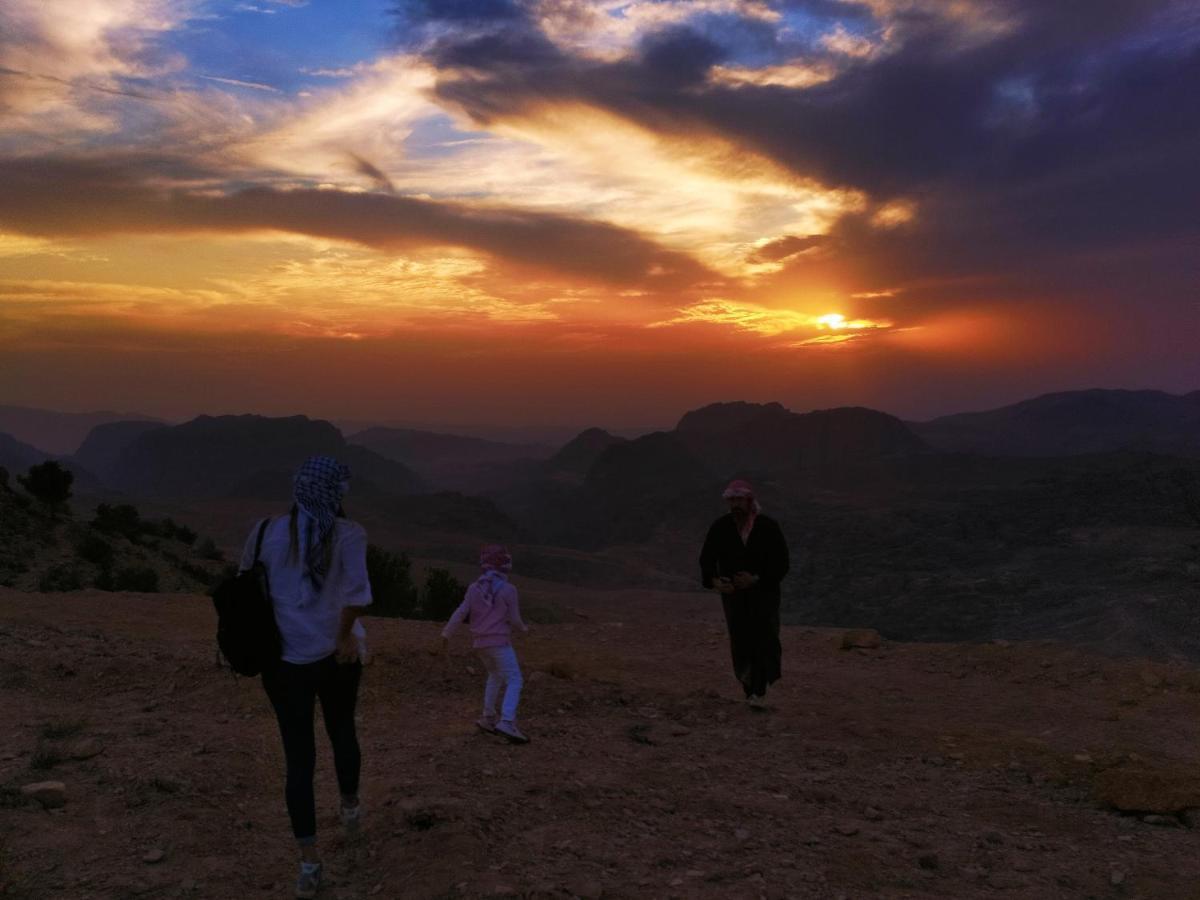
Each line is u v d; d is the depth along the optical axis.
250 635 4.05
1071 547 162.88
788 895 4.17
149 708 7.35
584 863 4.35
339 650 4.18
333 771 5.87
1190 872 4.79
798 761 6.83
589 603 67.12
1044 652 11.11
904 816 5.67
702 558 8.55
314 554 4.14
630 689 8.79
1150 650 68.06
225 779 5.46
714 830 5.05
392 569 21.91
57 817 4.70
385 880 4.09
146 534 35.56
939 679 10.39
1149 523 174.50
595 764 6.22
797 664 11.34
